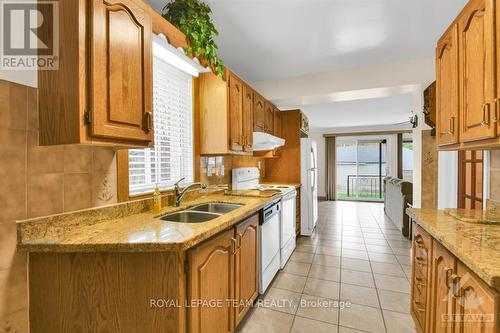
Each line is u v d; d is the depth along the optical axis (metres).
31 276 1.16
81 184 1.35
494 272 0.83
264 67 3.06
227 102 2.35
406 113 5.61
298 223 3.94
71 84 1.04
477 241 1.13
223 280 1.50
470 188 2.46
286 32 2.26
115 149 1.53
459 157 2.64
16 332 1.11
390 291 2.29
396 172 7.59
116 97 1.15
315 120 6.58
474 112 1.26
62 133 1.08
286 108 4.59
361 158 9.01
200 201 2.21
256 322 1.86
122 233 1.21
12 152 1.07
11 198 1.07
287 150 4.17
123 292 1.12
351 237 3.96
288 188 3.30
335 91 3.19
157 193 1.75
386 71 2.97
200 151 2.44
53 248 1.07
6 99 1.05
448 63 1.54
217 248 1.44
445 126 1.58
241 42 2.44
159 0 1.82
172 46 1.66
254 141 2.93
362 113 5.62
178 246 1.06
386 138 8.13
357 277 2.57
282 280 2.51
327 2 1.85
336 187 8.02
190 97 2.36
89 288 1.13
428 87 2.77
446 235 1.22
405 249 3.40
